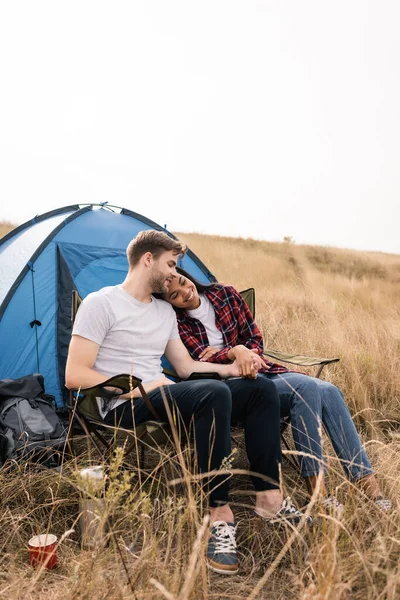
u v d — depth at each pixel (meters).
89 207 4.20
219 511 2.10
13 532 2.13
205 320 3.06
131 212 4.33
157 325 2.75
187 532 2.03
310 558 1.87
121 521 2.15
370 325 5.87
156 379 2.61
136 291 2.72
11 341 3.49
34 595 1.81
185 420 2.34
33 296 3.62
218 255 15.05
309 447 2.34
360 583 1.76
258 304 7.76
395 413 3.80
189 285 2.96
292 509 2.17
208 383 2.28
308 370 4.36
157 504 2.30
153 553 1.78
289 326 5.84
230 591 1.88
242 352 2.71
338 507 2.11
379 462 2.70
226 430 2.21
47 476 2.46
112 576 1.73
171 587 1.66
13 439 2.68
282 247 20.45
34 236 3.96
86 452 2.80
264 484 2.23
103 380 2.48
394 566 1.84
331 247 22.42
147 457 2.89
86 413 2.54
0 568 1.97
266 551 2.13
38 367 3.53
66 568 1.99
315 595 1.63
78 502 2.30
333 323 5.71
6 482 2.44
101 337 2.58
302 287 10.43
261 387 2.32
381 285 11.89
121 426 2.54
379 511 2.13
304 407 2.45
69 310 3.69
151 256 2.69
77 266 3.84
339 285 10.78
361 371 4.29
